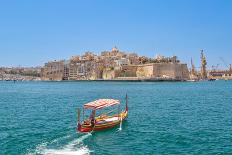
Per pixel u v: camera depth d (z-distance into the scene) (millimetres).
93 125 47500
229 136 44000
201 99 113312
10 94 158625
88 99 118812
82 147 38938
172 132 47312
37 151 37000
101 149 37969
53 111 76000
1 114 70000
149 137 44031
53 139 42938
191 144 39719
